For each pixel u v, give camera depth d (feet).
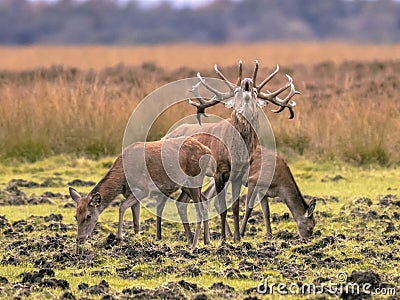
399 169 167.63
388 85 227.61
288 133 177.99
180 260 101.86
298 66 304.91
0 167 169.07
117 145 177.47
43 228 121.19
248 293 88.48
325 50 456.45
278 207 136.26
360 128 173.47
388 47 490.90
